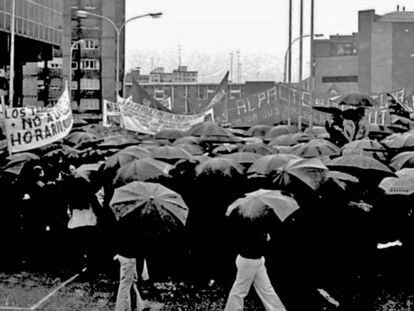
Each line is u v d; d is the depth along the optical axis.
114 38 90.50
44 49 73.00
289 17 35.94
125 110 25.00
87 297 9.98
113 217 8.81
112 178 11.15
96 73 90.56
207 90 100.50
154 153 13.41
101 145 16.80
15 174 12.52
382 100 32.97
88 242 11.88
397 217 10.93
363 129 19.23
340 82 94.50
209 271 11.21
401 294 9.80
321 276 10.52
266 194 8.33
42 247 12.63
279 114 33.78
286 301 9.51
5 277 11.09
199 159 12.55
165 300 9.76
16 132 12.79
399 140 15.13
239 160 12.97
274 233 10.93
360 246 10.76
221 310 9.27
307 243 10.77
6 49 61.97
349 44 97.38
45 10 67.62
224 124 32.75
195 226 11.76
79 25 89.88
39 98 88.81
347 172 10.70
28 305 9.52
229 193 11.27
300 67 32.53
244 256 8.30
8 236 12.65
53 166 12.60
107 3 89.81
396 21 87.06
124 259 8.68
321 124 33.34
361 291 9.84
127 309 8.76
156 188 8.38
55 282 10.80
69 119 13.61
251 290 10.20
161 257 11.82
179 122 26.03
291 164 9.77
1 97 12.86
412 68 87.06
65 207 12.57
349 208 10.23
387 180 10.62
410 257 11.64
